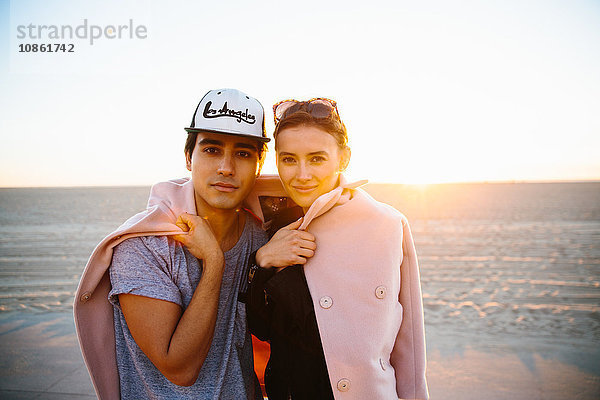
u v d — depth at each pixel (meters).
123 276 1.58
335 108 1.73
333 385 1.58
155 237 1.67
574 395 4.55
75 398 4.20
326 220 1.76
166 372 1.54
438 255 27.56
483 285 17.77
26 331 6.55
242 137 1.69
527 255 27.55
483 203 95.88
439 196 130.88
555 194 142.62
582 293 16.05
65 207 84.06
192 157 1.76
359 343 1.59
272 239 1.75
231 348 1.78
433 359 5.77
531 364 5.56
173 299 1.57
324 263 1.69
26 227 47.47
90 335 1.67
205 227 1.66
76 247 31.41
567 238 37.12
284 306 1.63
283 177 1.71
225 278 1.81
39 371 4.88
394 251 1.71
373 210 1.75
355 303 1.64
